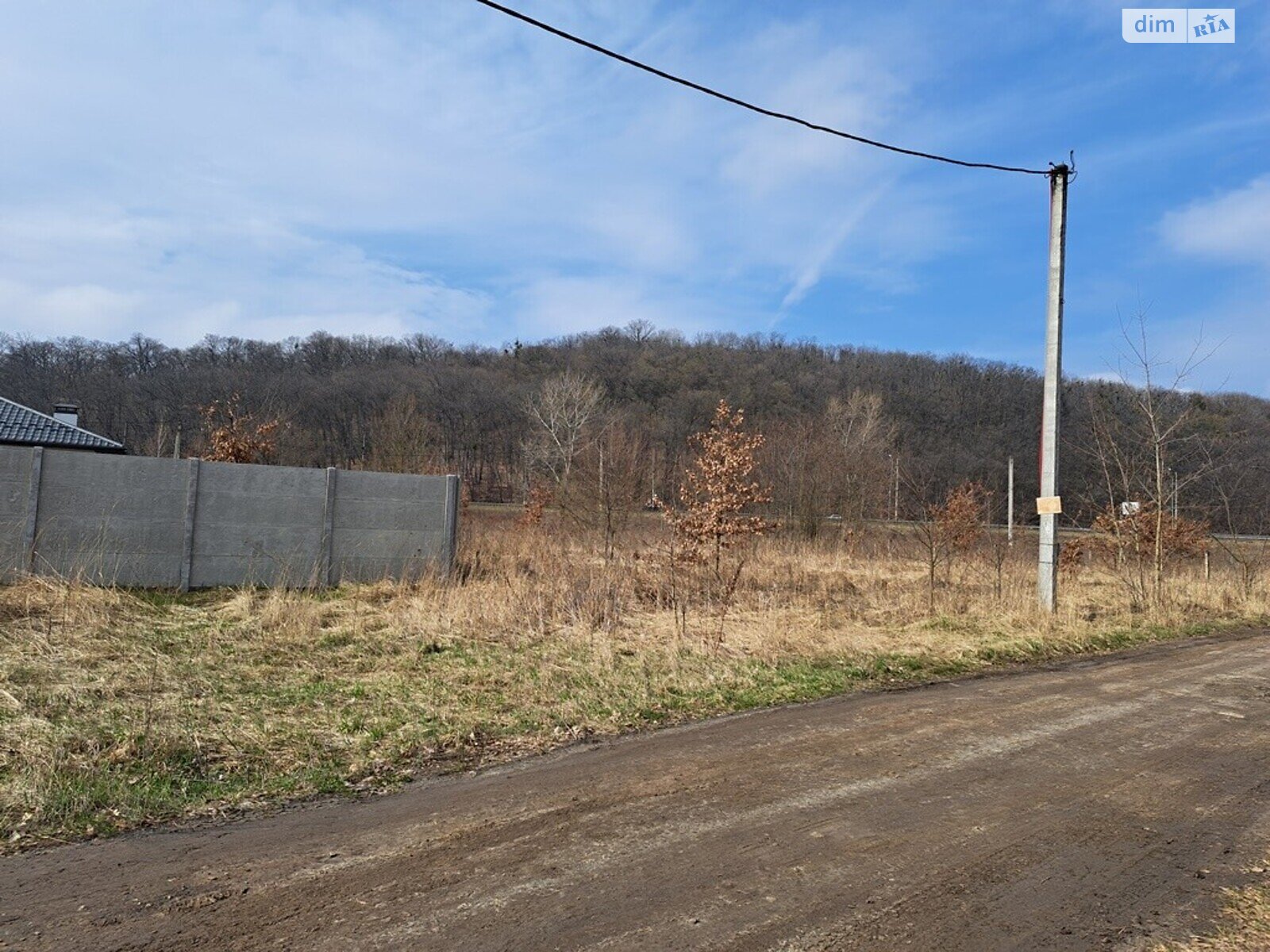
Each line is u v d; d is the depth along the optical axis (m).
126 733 5.61
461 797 4.76
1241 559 19.06
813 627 10.64
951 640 10.34
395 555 14.39
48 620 9.20
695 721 6.59
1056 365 12.59
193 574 12.91
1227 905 3.46
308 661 8.32
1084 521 24.12
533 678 7.73
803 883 3.61
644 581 13.66
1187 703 7.31
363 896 3.48
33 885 3.59
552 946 3.07
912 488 27.88
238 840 4.12
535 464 53.50
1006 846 4.05
